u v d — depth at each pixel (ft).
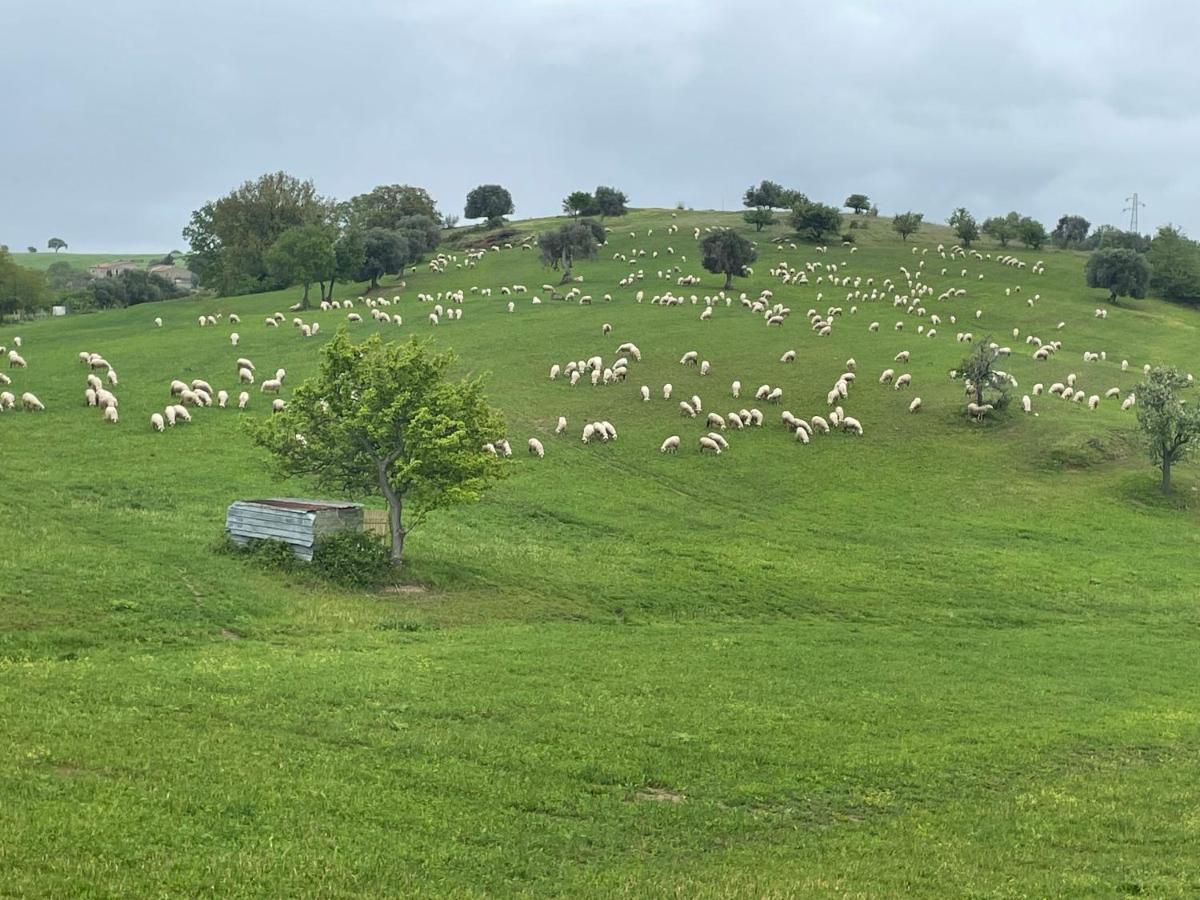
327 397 162.71
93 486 185.88
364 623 131.44
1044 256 602.44
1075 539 205.05
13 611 114.21
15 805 60.34
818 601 163.12
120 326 428.15
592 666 119.34
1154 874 67.97
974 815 78.74
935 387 297.53
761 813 76.69
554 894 59.31
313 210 637.71
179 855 57.11
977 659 135.95
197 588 132.36
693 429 260.42
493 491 208.23
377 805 69.82
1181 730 106.93
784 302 437.99
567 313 399.44
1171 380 236.43
